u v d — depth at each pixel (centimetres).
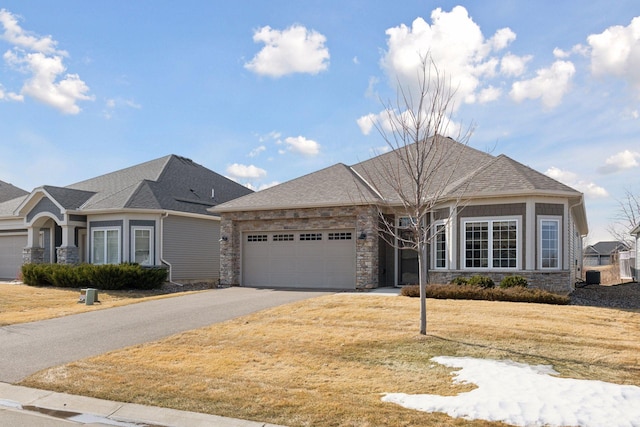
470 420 586
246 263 2138
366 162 2280
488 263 1645
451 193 1670
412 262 1952
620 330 1058
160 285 2155
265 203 2050
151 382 757
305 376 775
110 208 2206
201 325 1177
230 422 610
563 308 1302
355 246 1927
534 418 584
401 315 1212
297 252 2045
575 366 802
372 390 703
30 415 652
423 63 1262
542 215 1609
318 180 2164
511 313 1218
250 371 808
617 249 5725
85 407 678
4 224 2750
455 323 1106
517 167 1734
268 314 1277
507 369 782
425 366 816
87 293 1648
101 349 973
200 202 2594
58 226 2581
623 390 673
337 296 1554
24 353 950
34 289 2059
